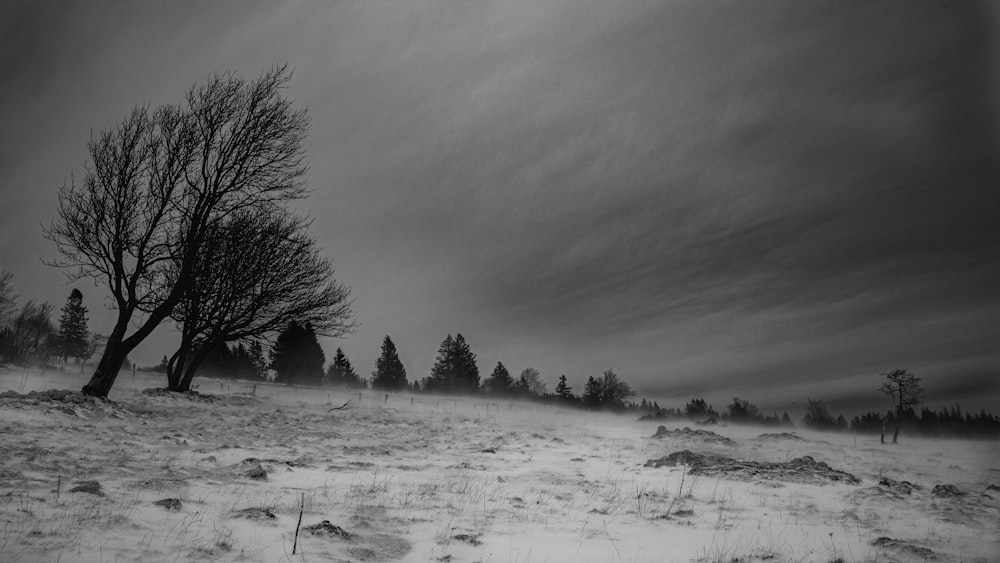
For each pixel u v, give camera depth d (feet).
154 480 35.47
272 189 97.09
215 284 104.94
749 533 34.68
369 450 63.93
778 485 52.16
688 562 28.35
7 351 168.76
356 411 118.62
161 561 22.04
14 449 41.83
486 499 40.52
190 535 25.58
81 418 61.98
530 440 89.66
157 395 95.96
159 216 84.12
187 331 105.60
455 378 327.67
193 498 32.60
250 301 108.88
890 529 37.35
